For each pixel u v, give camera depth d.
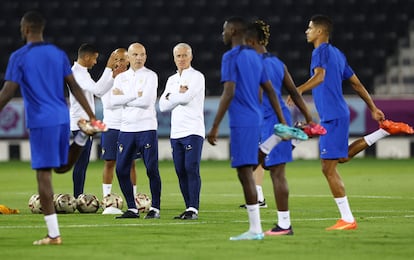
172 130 43.59
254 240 32.91
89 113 32.09
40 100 31.39
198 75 43.09
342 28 124.94
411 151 104.62
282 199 34.41
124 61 45.28
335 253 29.50
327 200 53.69
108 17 125.44
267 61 34.09
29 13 31.84
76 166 48.62
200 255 29.11
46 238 32.09
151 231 36.53
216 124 31.97
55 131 31.39
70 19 125.06
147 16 125.62
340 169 84.31
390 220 40.81
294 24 124.25
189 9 125.88
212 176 77.06
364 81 122.25
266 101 34.59
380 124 39.09
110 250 30.36
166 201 54.59
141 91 42.66
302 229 36.88
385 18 125.75
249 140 32.12
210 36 123.69
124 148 42.88
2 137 101.38
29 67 31.30
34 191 63.53
